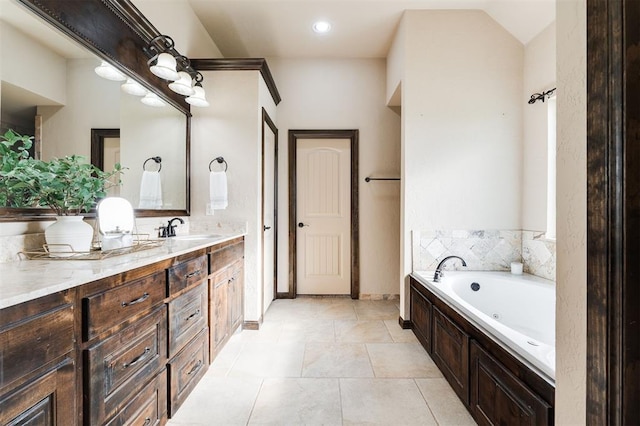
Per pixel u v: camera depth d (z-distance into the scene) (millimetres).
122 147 1870
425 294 2375
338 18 2873
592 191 625
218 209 2695
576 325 701
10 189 1199
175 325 1503
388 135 3662
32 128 1278
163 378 1406
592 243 626
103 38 1667
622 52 561
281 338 2535
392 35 3164
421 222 2773
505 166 2750
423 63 2742
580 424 688
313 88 3666
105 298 1035
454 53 2734
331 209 3758
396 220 3668
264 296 3059
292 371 2018
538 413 1069
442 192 2766
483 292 2527
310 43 3314
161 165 2297
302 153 3736
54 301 848
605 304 592
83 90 1553
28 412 762
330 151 3736
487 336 1441
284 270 3691
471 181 2758
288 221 3691
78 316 933
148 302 1292
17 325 737
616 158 572
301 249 3758
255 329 2713
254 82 2715
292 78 3660
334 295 3754
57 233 1270
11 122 1192
